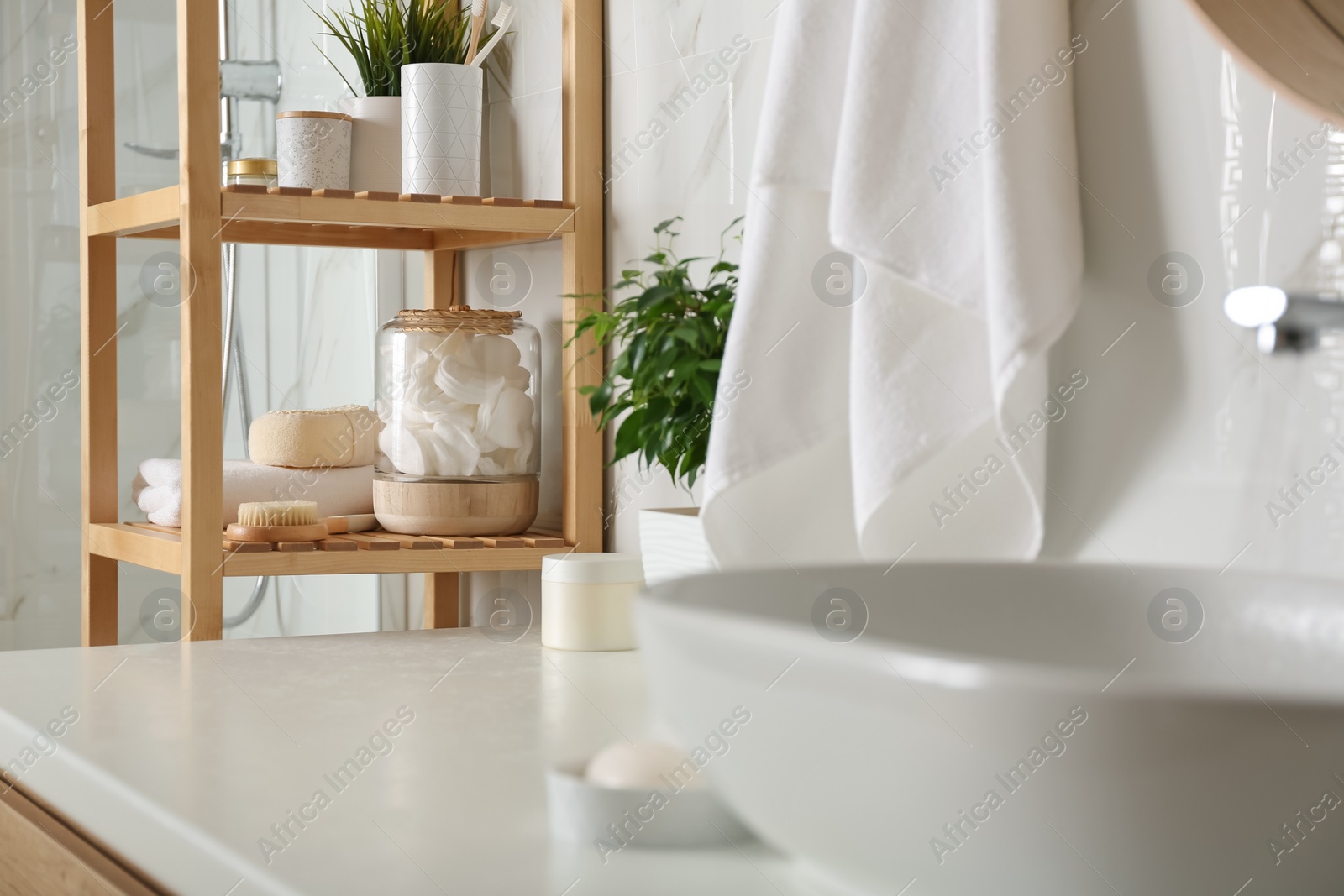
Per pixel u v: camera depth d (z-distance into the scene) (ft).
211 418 3.95
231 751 2.24
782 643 1.33
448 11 5.20
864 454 2.56
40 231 6.38
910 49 2.60
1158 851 1.19
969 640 2.13
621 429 3.46
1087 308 2.63
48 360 6.40
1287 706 1.13
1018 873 1.25
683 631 1.46
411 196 4.17
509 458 4.38
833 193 2.61
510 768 2.14
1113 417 2.58
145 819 1.90
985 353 2.57
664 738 2.36
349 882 1.56
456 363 4.33
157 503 4.69
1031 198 2.43
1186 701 1.13
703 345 3.30
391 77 4.74
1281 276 2.23
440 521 4.31
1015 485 2.64
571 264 4.42
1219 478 2.35
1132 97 2.52
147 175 6.54
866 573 2.09
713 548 2.80
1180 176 2.43
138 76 6.52
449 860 1.65
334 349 6.19
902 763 1.27
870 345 2.59
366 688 2.88
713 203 3.84
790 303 2.81
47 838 2.14
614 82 4.36
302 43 6.22
